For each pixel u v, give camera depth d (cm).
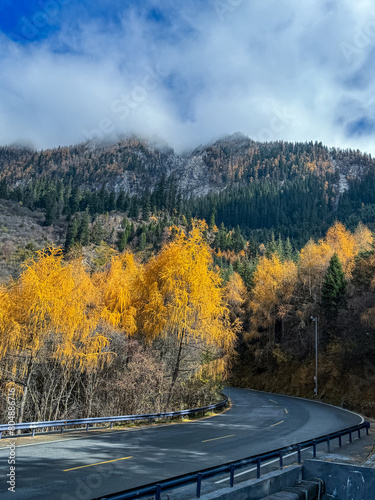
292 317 4828
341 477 707
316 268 4819
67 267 2045
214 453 1082
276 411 2555
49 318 1920
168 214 17688
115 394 2241
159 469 869
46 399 2142
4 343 1820
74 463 897
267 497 604
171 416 2031
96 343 2009
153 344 2297
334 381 3794
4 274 3369
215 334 2133
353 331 3816
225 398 3120
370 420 2259
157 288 2133
